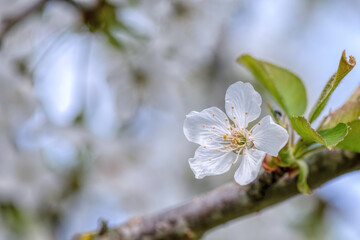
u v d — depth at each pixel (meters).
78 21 0.39
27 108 0.38
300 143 0.26
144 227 0.29
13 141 0.40
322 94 0.25
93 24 0.38
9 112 0.38
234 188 0.28
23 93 0.38
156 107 0.42
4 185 0.40
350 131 0.25
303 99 0.27
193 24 0.41
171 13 0.40
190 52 0.42
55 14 0.39
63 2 0.38
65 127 0.42
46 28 0.39
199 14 0.42
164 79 0.41
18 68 0.39
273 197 0.27
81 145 0.44
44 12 0.39
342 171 0.27
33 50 0.39
